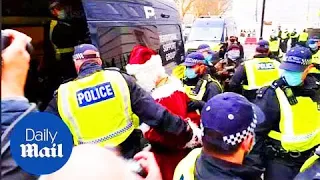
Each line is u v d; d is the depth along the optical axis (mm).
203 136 1816
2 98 1342
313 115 3201
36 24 2730
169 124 2566
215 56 7270
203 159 1830
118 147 2266
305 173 2385
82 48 2465
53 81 2625
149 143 2621
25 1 2646
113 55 3318
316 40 9711
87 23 2973
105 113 2252
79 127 2182
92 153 1626
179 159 2711
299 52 3141
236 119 1755
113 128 2268
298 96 3182
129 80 2467
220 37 16078
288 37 15609
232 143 1746
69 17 2932
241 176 1771
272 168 3299
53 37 2785
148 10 4695
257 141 3080
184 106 3053
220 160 1776
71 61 2816
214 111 1792
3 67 1360
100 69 2424
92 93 2266
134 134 2420
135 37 3959
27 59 1461
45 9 2807
